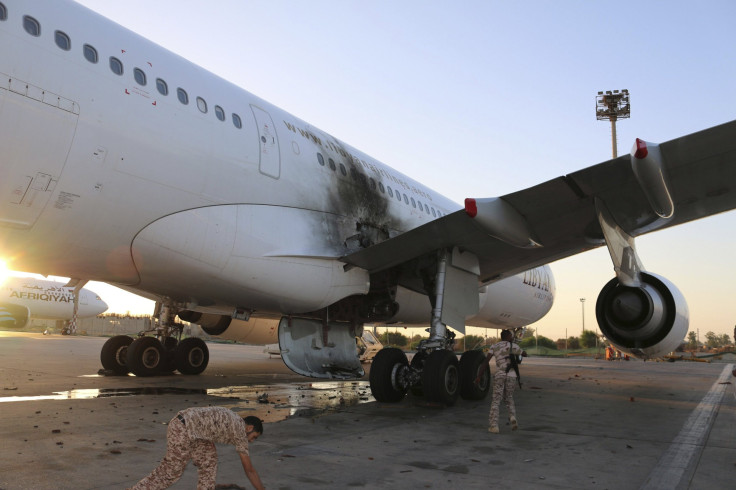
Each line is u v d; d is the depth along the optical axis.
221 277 7.44
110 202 6.25
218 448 4.96
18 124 5.41
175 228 6.85
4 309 41.84
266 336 14.23
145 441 5.13
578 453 5.05
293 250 7.99
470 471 4.37
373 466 4.46
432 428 6.25
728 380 13.93
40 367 13.58
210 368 14.96
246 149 7.59
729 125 5.68
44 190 5.76
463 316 8.66
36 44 5.62
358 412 7.36
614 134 32.00
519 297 14.05
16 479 3.85
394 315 10.20
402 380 8.27
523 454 5.00
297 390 10.15
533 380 13.14
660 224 7.80
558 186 6.81
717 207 7.37
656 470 4.46
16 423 5.93
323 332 9.79
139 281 7.72
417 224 11.17
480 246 8.48
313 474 4.18
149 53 6.89
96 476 3.95
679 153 5.99
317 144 9.09
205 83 7.48
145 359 11.44
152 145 6.48
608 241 7.20
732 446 5.43
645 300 8.07
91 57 6.11
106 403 7.55
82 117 5.87
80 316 48.47
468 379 8.52
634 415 7.43
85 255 6.70
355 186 9.57
